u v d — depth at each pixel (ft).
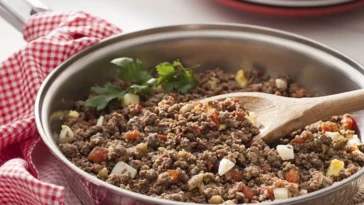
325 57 2.48
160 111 2.32
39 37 2.73
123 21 3.26
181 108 2.32
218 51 2.61
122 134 2.28
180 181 2.10
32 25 2.78
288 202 1.86
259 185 2.12
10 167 2.17
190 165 2.15
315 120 2.27
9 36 3.28
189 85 2.53
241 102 2.39
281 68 2.58
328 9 3.12
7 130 2.37
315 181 2.10
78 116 2.40
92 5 3.40
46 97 2.27
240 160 2.16
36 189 2.08
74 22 2.75
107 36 2.72
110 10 3.36
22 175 2.10
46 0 3.43
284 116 2.28
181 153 2.16
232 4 3.18
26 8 2.81
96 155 2.18
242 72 2.59
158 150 2.20
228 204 1.99
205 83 2.58
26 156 2.37
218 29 2.60
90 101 2.42
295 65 2.55
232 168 2.14
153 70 2.60
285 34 2.56
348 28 3.20
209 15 3.30
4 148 2.46
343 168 2.17
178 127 2.24
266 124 2.30
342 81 2.43
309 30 3.18
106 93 2.45
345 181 1.93
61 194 2.07
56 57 2.60
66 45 2.59
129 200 1.92
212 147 2.21
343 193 1.98
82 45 2.61
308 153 2.23
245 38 2.59
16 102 2.58
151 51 2.57
